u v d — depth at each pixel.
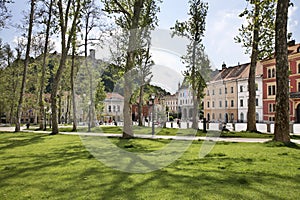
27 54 27.22
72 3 24.19
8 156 9.78
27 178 6.19
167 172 6.62
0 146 13.27
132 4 19.11
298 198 4.63
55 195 4.91
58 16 25.12
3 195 4.95
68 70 39.19
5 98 48.22
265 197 4.68
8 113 63.09
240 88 57.50
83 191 5.12
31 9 26.09
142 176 6.21
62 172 6.75
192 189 5.16
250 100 21.61
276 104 13.11
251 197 4.68
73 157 9.24
